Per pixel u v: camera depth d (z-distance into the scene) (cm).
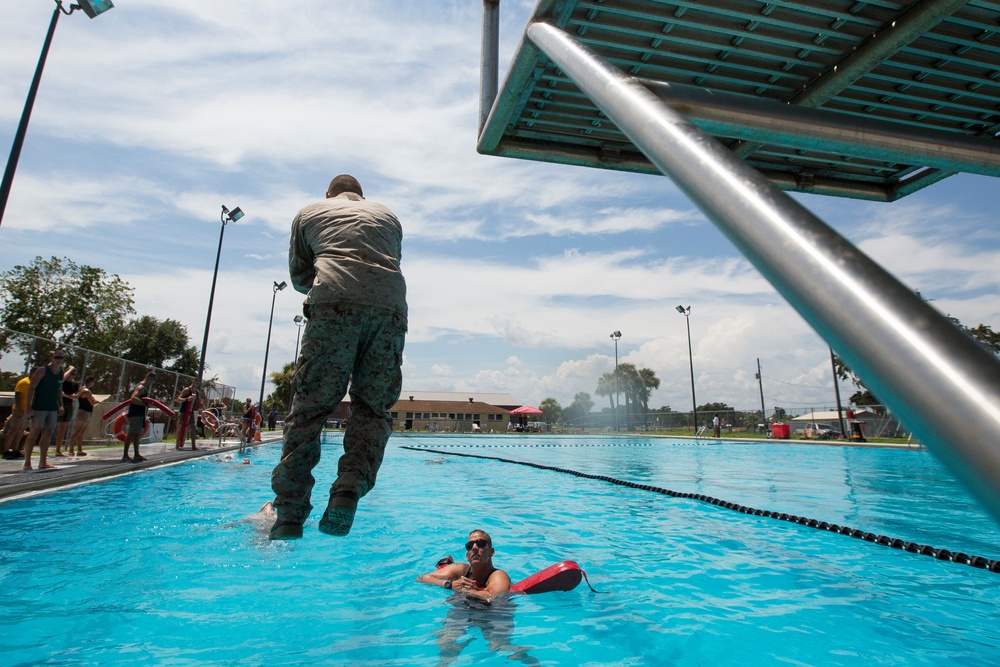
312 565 427
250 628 297
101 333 4069
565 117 289
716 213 73
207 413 1919
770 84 275
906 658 281
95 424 1563
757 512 719
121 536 500
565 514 714
